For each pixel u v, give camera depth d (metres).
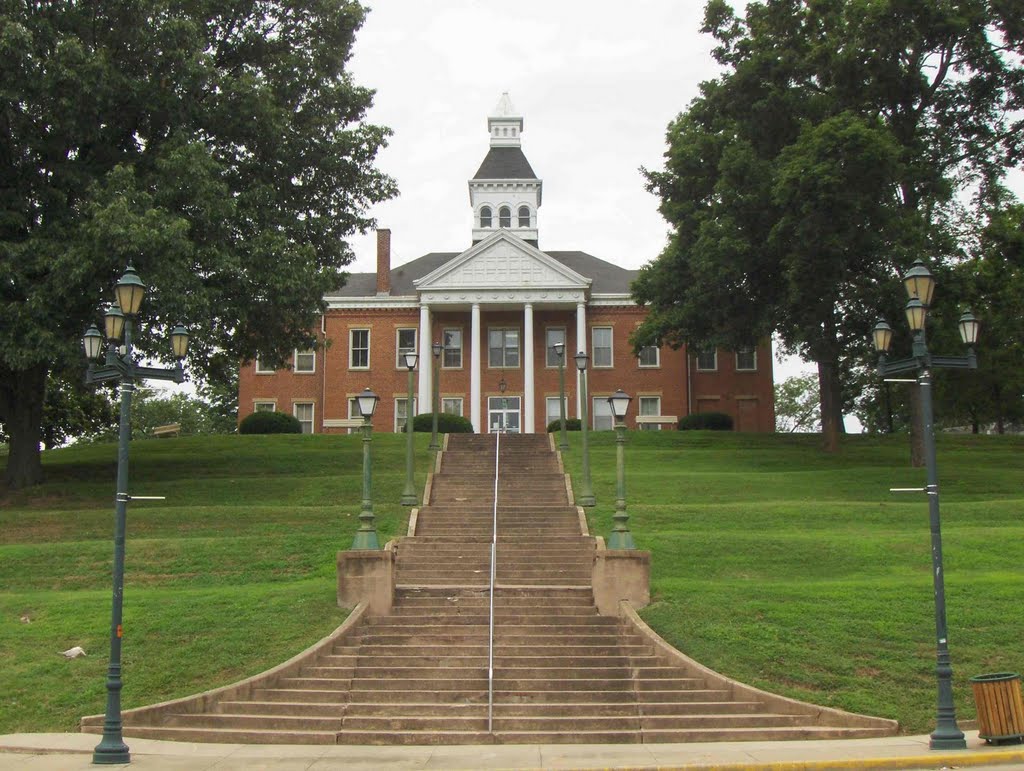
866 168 29.17
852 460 36.94
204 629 18.02
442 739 14.34
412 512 25.94
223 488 30.58
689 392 53.56
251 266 29.39
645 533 24.61
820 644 16.89
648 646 17.17
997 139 34.53
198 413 88.75
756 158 33.44
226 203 28.05
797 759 12.23
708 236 34.50
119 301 14.27
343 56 34.41
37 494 29.97
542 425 52.97
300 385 54.31
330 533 25.11
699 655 16.69
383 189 34.78
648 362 53.75
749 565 21.97
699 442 41.88
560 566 22.08
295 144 32.44
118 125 29.75
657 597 19.30
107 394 54.09
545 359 53.56
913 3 31.42
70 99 26.81
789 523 25.98
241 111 30.34
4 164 27.89
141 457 38.19
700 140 36.50
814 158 29.41
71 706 15.46
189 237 28.45
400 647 17.22
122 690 15.87
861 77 32.78
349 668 16.47
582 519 25.72
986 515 26.62
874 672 15.98
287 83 33.06
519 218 59.69
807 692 15.47
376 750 13.68
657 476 31.95
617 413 20.06
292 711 15.16
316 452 38.06
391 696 15.72
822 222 30.11
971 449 43.09
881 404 63.75
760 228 33.88
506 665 16.67
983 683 13.20
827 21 34.28
